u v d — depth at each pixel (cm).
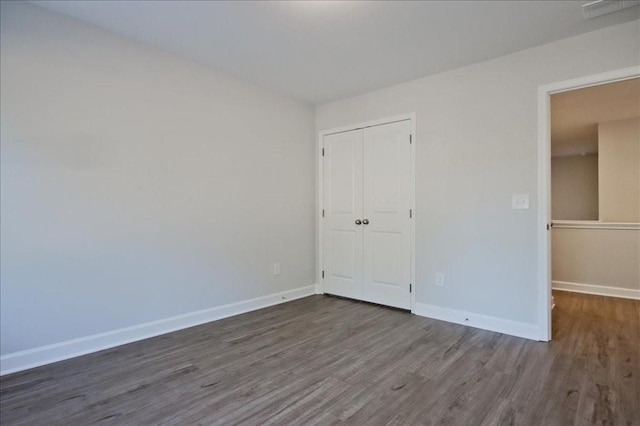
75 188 249
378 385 208
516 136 292
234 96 349
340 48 286
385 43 277
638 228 402
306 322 327
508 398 193
